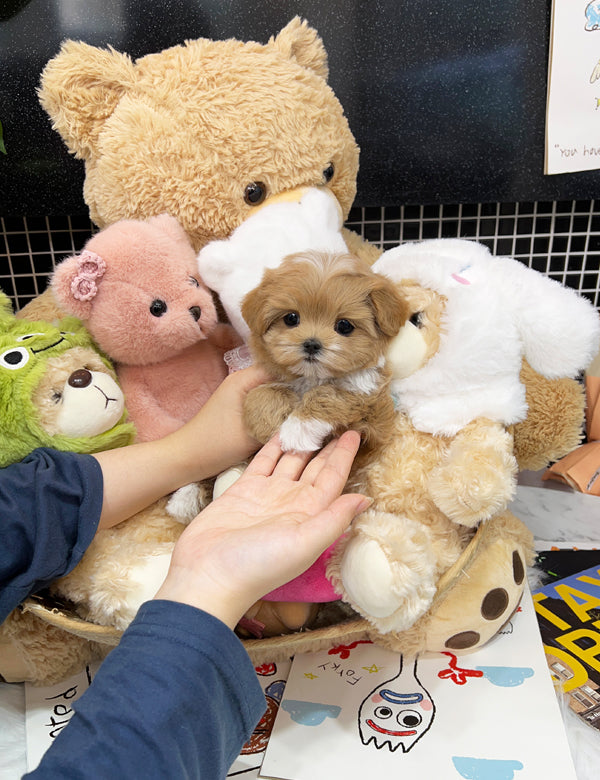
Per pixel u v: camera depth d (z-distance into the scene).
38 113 0.88
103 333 0.65
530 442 0.77
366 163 0.93
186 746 0.39
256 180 0.67
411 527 0.58
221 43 0.70
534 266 1.05
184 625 0.43
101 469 0.60
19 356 0.61
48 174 0.91
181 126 0.65
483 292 0.61
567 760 0.57
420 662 0.68
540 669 0.66
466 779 0.55
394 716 0.62
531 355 0.63
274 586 0.48
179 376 0.71
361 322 0.54
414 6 0.85
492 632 0.68
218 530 0.52
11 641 0.65
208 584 0.46
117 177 0.67
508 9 0.85
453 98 0.90
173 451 0.62
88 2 0.84
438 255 0.64
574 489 1.04
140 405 0.70
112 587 0.58
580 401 0.78
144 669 0.40
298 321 0.55
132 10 0.85
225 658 0.43
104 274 0.63
